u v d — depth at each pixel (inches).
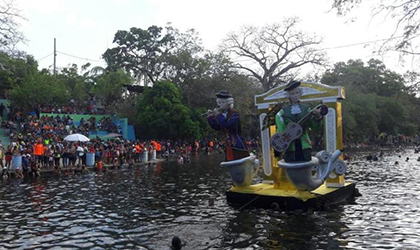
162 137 1640.0
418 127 2817.4
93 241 337.4
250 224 390.9
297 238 339.0
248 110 1843.0
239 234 354.3
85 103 1862.7
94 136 1508.4
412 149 2015.3
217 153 1673.2
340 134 511.2
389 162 1178.0
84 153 1021.2
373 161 1219.9
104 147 1139.9
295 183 441.4
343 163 470.6
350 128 2070.6
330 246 315.6
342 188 515.8
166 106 1583.4
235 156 488.4
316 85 522.9
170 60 1891.0
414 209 461.1
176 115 1567.4
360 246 314.8
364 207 472.7
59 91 1659.7
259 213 441.4
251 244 323.0
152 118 1567.4
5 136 1280.8
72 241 338.0
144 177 823.7
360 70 2736.2
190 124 1572.3
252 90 1879.9
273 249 309.0
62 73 2112.5
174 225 391.5
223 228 376.8
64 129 1423.5
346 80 2352.4
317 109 421.7
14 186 679.7
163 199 543.8
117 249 314.2
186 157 1245.1
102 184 708.0
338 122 508.7
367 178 785.6
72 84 2039.9
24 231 372.2
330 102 512.1
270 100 554.6
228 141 491.5
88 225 394.6
